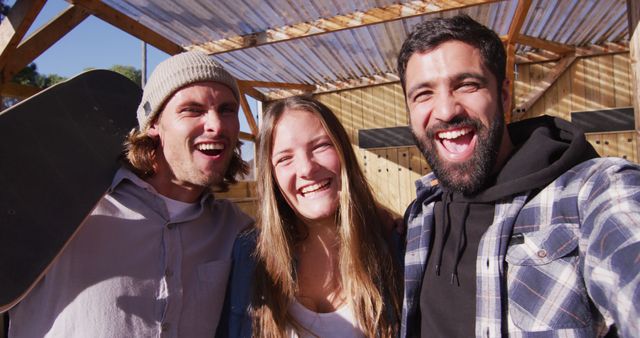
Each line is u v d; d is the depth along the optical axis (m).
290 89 3.15
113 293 0.72
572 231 0.53
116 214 0.78
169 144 0.81
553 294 0.51
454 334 0.59
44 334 0.70
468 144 0.62
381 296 0.74
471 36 0.61
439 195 0.71
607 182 0.51
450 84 0.61
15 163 0.73
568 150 0.57
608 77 2.67
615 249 0.44
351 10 1.88
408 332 0.66
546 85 2.74
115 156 0.87
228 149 0.84
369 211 0.82
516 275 0.54
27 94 1.68
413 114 0.65
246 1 1.77
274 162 0.80
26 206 0.70
